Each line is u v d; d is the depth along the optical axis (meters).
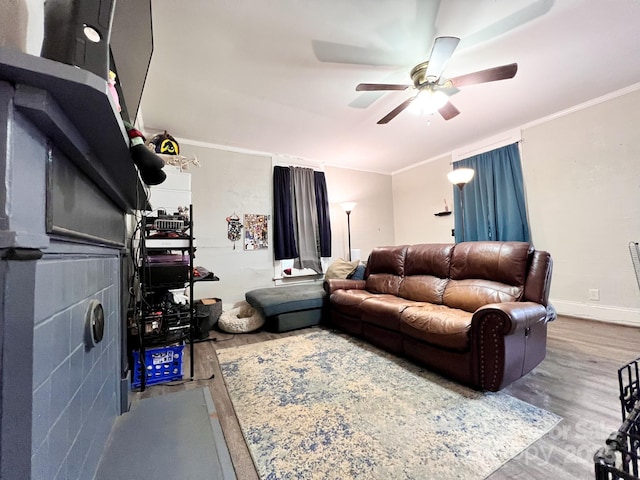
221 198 3.92
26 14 0.67
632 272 2.84
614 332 2.69
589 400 1.56
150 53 1.36
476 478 1.06
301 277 4.48
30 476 0.53
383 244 5.53
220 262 3.87
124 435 1.18
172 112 3.03
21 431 0.52
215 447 1.11
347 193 5.18
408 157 4.78
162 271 2.04
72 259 0.78
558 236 3.33
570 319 3.14
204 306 2.87
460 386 1.78
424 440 1.27
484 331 1.68
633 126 2.79
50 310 0.64
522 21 1.92
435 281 2.70
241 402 1.62
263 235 4.19
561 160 3.29
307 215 4.53
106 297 1.17
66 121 0.60
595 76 2.60
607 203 2.98
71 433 0.76
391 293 3.05
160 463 1.01
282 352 2.41
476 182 4.12
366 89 2.23
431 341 1.95
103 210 1.09
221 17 1.80
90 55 0.65
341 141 3.97
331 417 1.46
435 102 2.33
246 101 2.83
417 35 2.01
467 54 2.24
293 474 1.09
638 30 2.03
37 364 0.57
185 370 2.06
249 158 4.16
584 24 1.96
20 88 0.49
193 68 2.30
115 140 0.74
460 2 1.75
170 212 2.51
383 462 1.15
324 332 3.02
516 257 2.16
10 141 0.49
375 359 2.24
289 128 3.50
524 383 1.78
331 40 2.04
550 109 3.23
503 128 3.71
